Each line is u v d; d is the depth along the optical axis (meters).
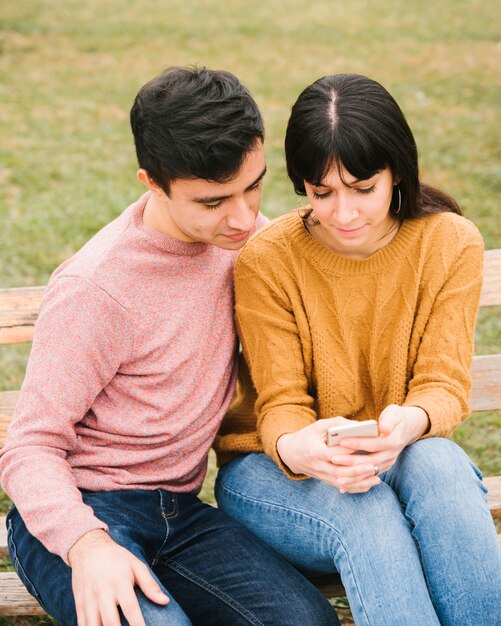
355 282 2.24
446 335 2.23
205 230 2.07
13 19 10.84
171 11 11.57
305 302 2.27
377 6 11.91
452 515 1.97
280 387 2.25
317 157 2.01
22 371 4.12
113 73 9.02
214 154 1.95
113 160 6.78
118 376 2.16
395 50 9.91
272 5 11.95
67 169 6.54
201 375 2.21
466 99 8.23
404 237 2.24
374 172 2.02
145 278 2.14
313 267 2.27
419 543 2.01
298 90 8.50
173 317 2.16
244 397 2.46
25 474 2.00
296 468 2.08
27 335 2.62
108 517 2.08
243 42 10.22
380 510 2.00
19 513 2.14
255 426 2.43
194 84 2.00
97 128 7.50
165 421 2.17
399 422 2.01
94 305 2.07
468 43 10.13
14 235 5.41
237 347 2.35
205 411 2.22
